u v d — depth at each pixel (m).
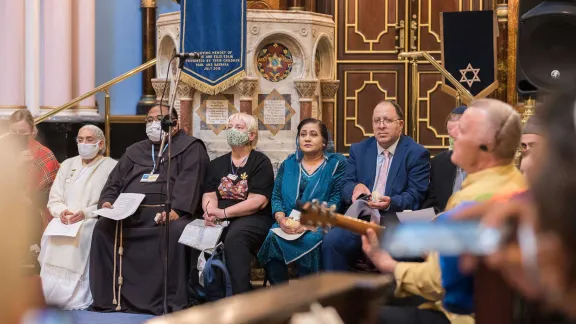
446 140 10.48
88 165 6.79
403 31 10.50
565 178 1.24
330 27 7.23
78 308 6.33
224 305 1.41
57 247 6.44
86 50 10.04
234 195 6.25
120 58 10.71
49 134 9.22
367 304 1.74
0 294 1.05
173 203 6.30
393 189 5.80
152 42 10.67
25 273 1.11
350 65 10.57
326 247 5.56
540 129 1.30
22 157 1.28
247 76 6.80
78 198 6.64
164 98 7.14
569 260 1.26
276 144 6.90
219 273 6.00
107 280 6.30
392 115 5.86
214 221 6.11
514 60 10.20
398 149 5.90
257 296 1.51
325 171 6.10
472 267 1.96
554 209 1.25
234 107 6.91
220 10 6.74
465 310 2.65
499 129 2.96
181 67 5.80
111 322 5.84
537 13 5.56
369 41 10.56
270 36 6.88
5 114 9.34
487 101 3.05
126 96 10.67
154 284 6.21
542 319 1.76
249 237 6.01
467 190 2.90
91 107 9.97
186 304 6.13
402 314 3.15
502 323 1.90
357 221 3.04
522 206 1.59
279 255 5.92
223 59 6.75
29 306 1.07
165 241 5.92
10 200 1.06
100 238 6.29
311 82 6.88
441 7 10.47
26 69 9.66
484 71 7.47
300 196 6.09
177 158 6.48
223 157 6.46
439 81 10.48
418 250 1.64
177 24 7.05
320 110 7.16
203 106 6.95
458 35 7.50
